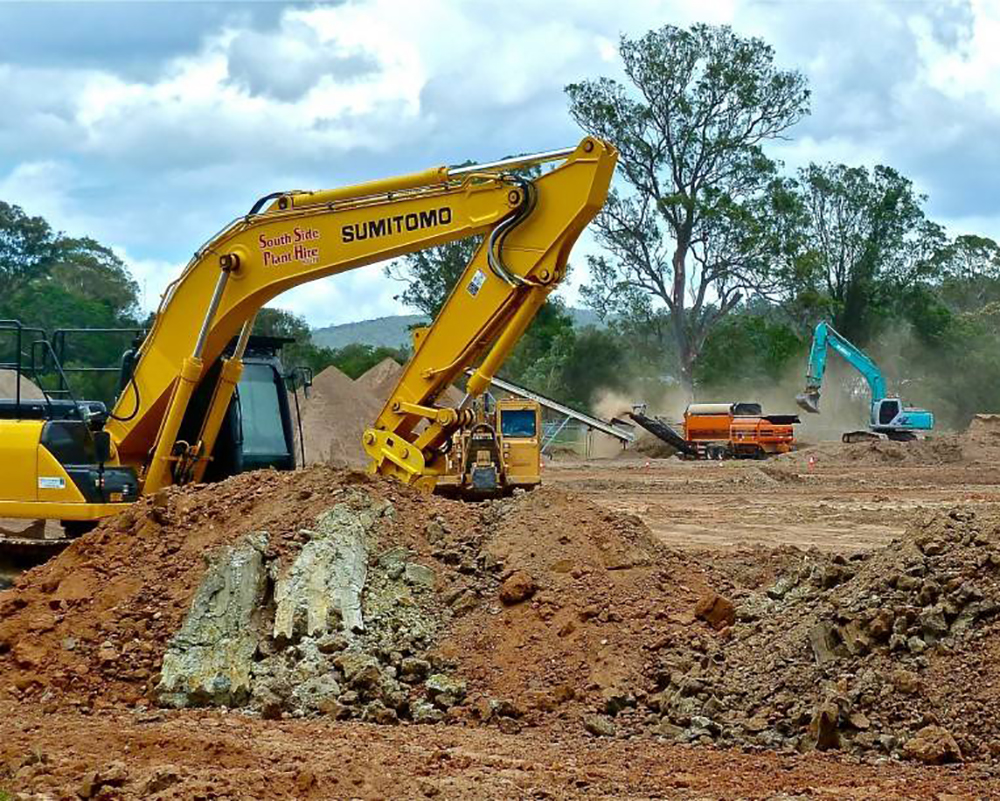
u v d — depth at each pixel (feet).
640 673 39.55
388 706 39.58
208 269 60.95
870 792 30.86
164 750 34.01
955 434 190.60
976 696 34.78
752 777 32.32
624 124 233.14
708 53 231.30
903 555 39.09
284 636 41.83
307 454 130.72
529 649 41.09
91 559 47.11
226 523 47.52
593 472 146.51
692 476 137.69
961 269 362.74
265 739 35.83
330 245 59.88
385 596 43.57
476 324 59.62
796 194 249.75
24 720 38.52
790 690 36.91
